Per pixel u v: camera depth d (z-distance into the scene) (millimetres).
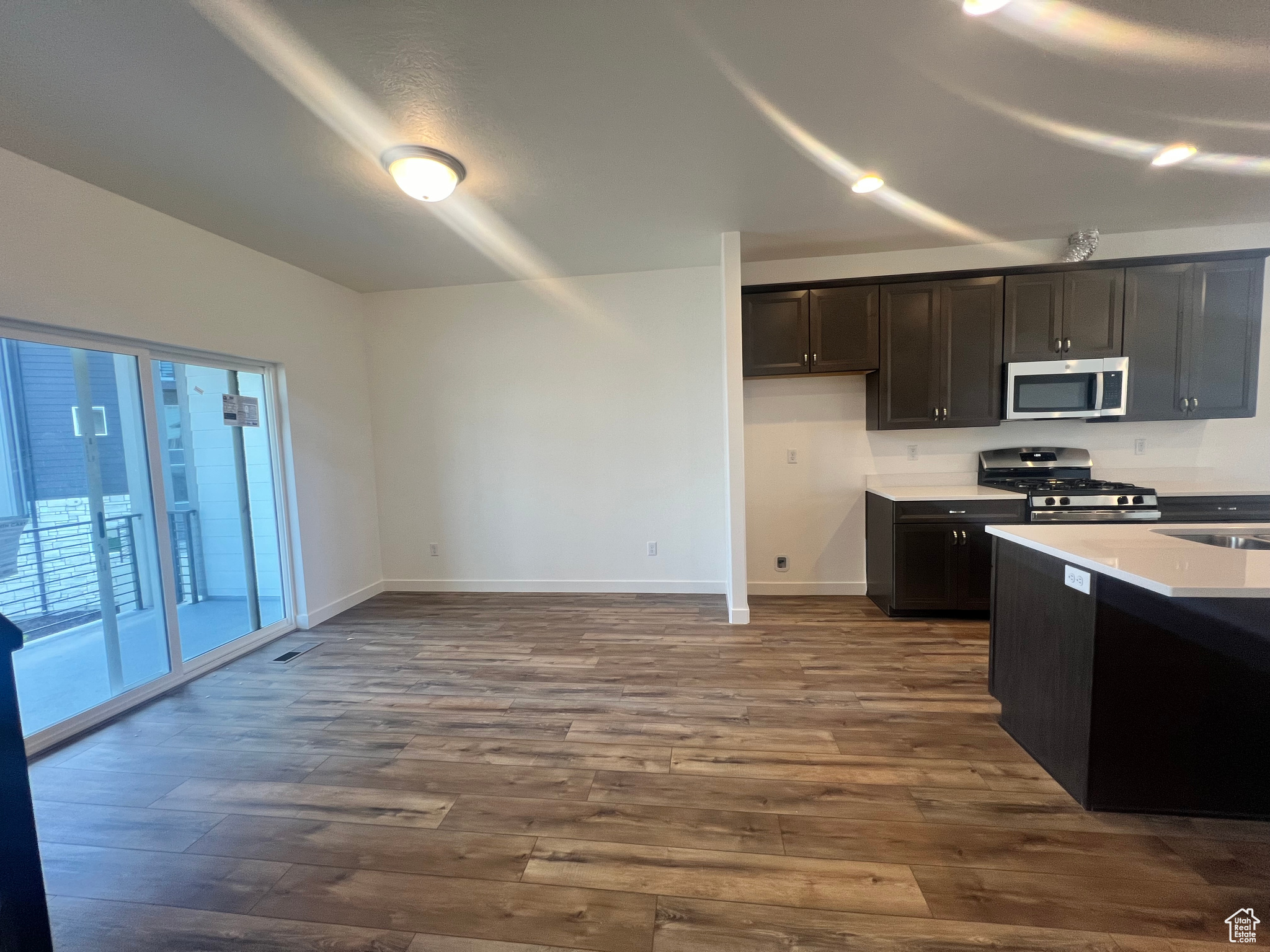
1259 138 2168
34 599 2221
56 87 1696
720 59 1675
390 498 4301
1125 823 1583
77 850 1596
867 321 3426
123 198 2453
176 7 1395
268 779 1922
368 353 4254
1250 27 1533
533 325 4055
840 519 3891
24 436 2197
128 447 2566
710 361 3896
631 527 4105
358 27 1491
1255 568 1461
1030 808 1664
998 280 3293
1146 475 3535
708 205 2758
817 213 2885
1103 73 1761
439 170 2199
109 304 2389
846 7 1468
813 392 3852
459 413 4195
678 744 2072
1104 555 1634
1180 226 3189
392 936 1284
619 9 1455
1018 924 1263
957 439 3723
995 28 1553
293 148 2100
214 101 1802
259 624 3320
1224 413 3172
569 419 4086
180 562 2850
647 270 3877
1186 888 1349
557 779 1873
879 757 1949
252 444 3295
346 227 2877
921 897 1347
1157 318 3188
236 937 1295
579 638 3219
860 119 2018
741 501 3344
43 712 2219
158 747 2146
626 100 1877
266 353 3270
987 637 3094
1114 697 1597
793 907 1330
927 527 3299
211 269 2895
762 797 1747
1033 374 3270
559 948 1242
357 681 2725
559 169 2346
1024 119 2027
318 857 1546
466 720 2303
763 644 3053
